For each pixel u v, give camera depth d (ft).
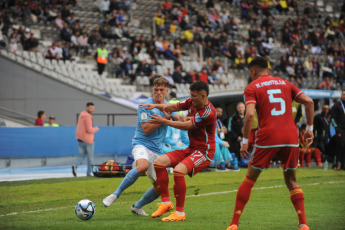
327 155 187.01
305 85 352.49
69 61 263.29
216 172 164.66
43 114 201.46
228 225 69.87
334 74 378.73
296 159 64.80
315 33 402.11
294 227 68.85
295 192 64.64
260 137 63.98
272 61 355.15
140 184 128.36
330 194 108.99
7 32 250.98
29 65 243.81
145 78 274.98
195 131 75.00
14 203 96.58
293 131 64.18
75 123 243.19
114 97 251.19
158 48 297.53
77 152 194.49
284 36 381.19
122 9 329.11
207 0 375.86
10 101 233.14
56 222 73.26
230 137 178.60
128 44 297.53
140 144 79.51
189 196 106.73
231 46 331.57
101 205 93.20
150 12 344.90
